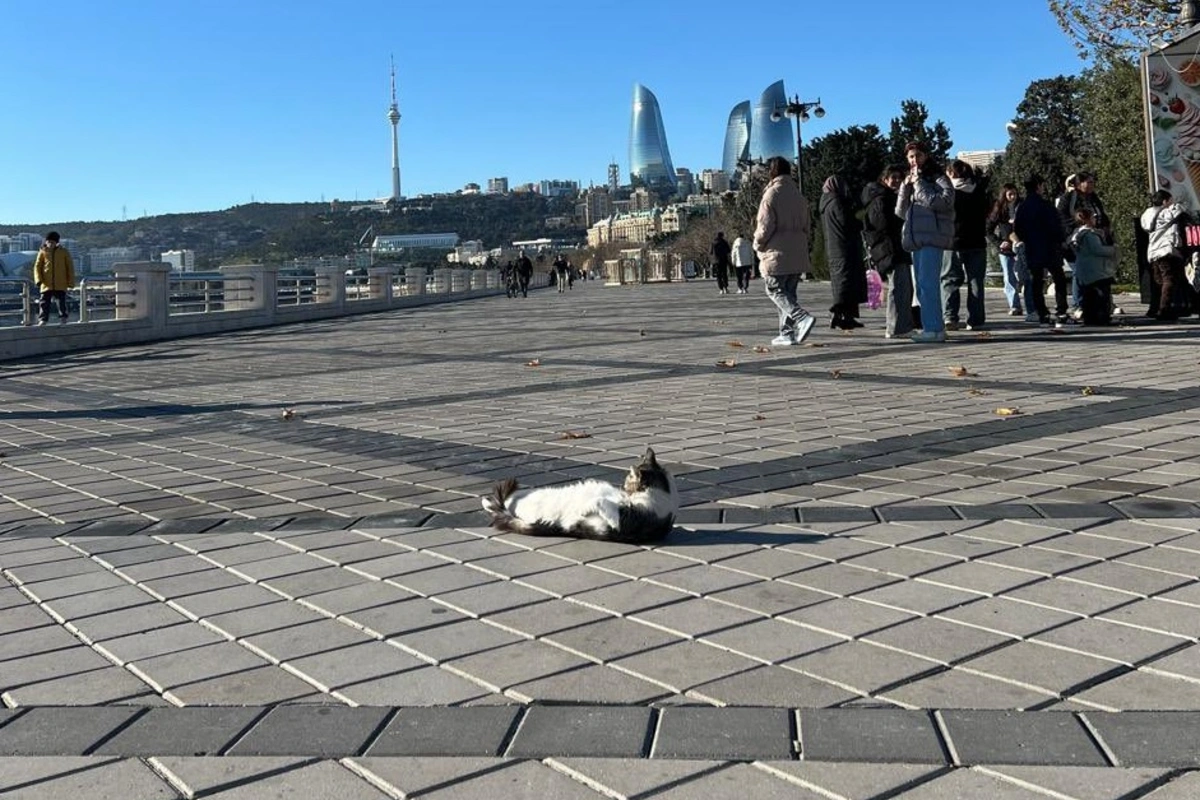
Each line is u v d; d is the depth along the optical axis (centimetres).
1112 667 304
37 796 252
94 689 319
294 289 3070
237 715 296
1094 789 236
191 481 640
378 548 465
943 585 383
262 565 448
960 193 1346
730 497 528
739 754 259
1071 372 934
